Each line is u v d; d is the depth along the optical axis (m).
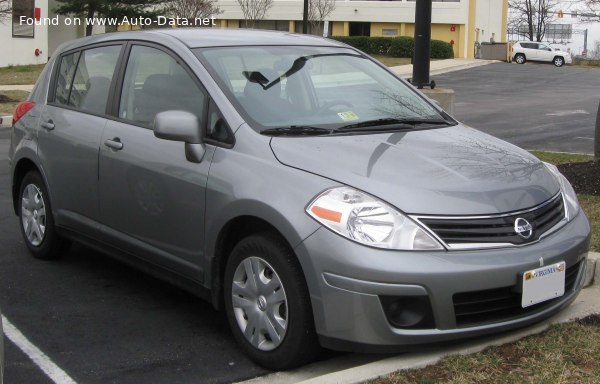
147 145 4.85
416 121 4.97
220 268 4.39
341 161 4.04
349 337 3.69
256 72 4.85
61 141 5.67
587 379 3.72
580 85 30.16
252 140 4.29
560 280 4.01
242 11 47.19
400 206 3.75
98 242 5.43
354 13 48.56
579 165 8.12
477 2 51.44
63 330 4.73
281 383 3.94
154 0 33.91
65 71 6.07
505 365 3.86
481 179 4.06
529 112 19.77
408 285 3.60
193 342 4.56
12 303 5.20
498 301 3.83
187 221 4.50
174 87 4.89
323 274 3.70
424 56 10.83
